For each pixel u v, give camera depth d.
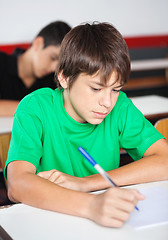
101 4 4.78
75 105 1.02
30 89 2.65
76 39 0.99
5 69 2.61
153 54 5.11
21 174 0.94
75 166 1.17
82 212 0.81
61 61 1.04
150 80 5.07
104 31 0.99
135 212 0.82
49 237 0.74
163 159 1.06
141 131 1.17
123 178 0.99
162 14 5.07
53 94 1.17
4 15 4.39
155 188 0.95
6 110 2.06
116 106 1.20
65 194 0.85
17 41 4.49
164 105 1.96
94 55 0.93
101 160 1.19
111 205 0.77
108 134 1.19
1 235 0.75
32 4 4.47
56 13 4.59
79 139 1.15
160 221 0.78
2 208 0.87
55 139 1.14
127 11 4.92
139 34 5.04
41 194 0.86
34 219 0.81
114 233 0.75
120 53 0.95
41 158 1.17
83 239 0.73
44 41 2.52
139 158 1.16
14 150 1.02
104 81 0.93
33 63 2.58
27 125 1.07
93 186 0.98
